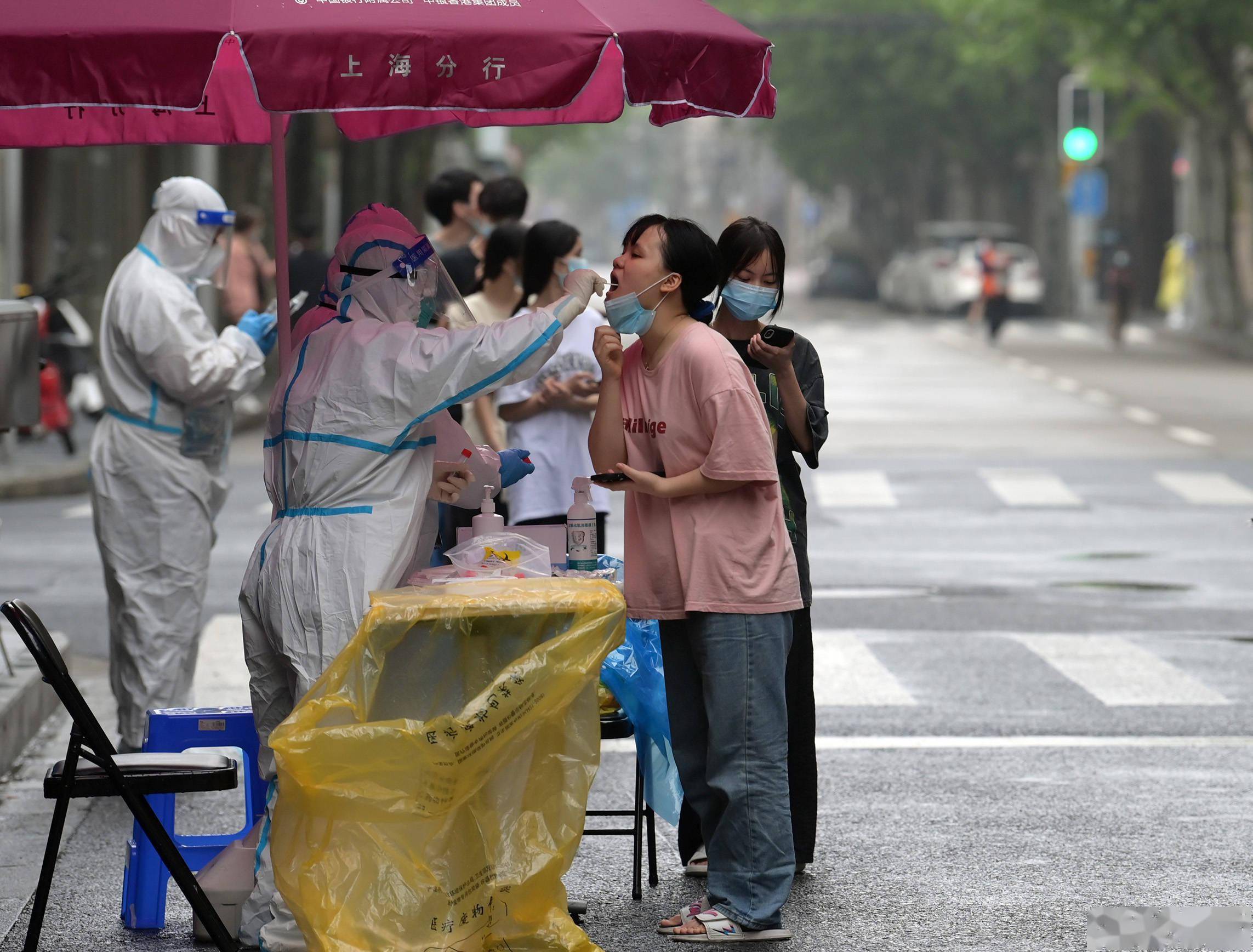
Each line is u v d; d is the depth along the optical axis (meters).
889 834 12.11
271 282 40.59
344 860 8.84
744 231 10.16
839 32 102.38
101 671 17.33
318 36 8.57
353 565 9.50
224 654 17.73
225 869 10.07
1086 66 74.00
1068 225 86.94
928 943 9.98
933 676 16.89
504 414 14.61
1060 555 23.73
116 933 10.28
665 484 9.59
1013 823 12.34
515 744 9.02
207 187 13.51
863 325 82.62
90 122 12.53
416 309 9.91
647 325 9.77
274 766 9.91
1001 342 69.81
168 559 13.36
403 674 9.02
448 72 8.68
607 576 10.55
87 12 8.65
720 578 9.64
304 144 58.91
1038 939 10.05
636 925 10.34
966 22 76.19
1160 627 19.14
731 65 9.45
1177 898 10.73
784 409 10.34
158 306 13.10
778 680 9.79
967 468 32.16
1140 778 13.48
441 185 17.59
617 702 10.69
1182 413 42.16
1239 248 74.12
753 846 9.91
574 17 8.95
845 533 25.59
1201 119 66.69
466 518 13.98
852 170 123.12
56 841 9.28
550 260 14.58
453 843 9.02
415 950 8.87
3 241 32.50
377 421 9.49
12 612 9.05
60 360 35.41
